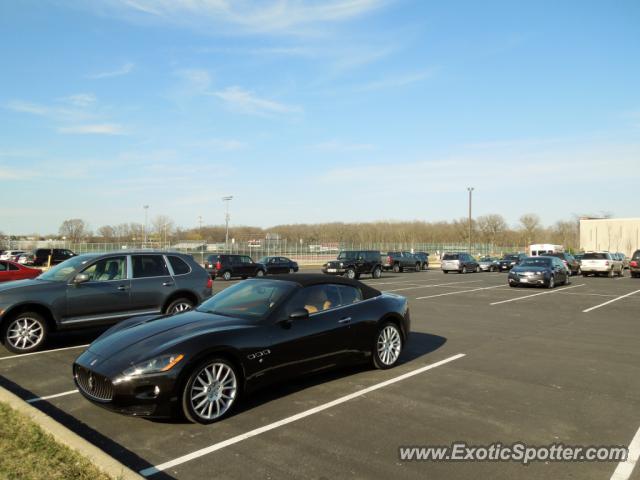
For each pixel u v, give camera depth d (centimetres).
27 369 721
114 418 519
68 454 406
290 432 477
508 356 803
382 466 406
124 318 893
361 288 706
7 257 5278
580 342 926
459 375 682
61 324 836
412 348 865
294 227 11581
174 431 482
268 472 396
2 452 409
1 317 792
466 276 3192
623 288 2183
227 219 5738
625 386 632
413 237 9544
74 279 851
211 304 641
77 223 10000
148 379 472
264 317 572
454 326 1110
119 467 380
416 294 1880
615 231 7050
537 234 10075
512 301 1634
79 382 524
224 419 512
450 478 386
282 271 3216
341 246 6191
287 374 574
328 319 628
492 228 10069
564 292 1975
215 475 392
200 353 497
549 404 560
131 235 9462
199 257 4922
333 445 446
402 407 548
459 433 475
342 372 693
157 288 930
